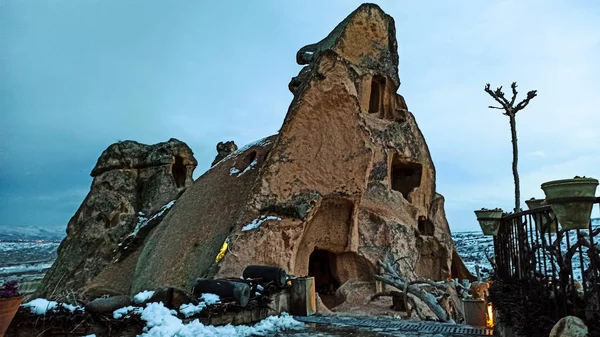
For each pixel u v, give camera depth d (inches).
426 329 302.5
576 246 166.2
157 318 239.9
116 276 850.8
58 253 976.9
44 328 213.3
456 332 292.7
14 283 187.3
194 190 823.1
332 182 596.7
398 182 999.6
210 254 556.4
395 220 781.3
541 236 203.2
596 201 161.9
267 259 528.4
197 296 307.4
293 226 551.5
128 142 1095.0
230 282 311.0
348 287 650.2
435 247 951.0
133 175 1059.9
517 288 250.4
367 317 365.1
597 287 155.0
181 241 663.1
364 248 708.0
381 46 960.9
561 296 190.1
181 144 1098.7
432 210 1018.7
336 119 615.5
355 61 927.0
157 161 1055.6
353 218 622.2
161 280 613.0
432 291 668.1
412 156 946.1
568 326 157.2
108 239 952.9
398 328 305.0
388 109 965.8
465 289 597.6
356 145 616.1
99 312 228.5
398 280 607.8
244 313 309.1
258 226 538.3
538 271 211.6
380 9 951.0
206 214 668.7
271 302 343.3
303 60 1027.9
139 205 1018.1
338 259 677.3
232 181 696.4
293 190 576.4
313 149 599.5
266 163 577.9
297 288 373.4
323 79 615.2
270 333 287.6
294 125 596.7
